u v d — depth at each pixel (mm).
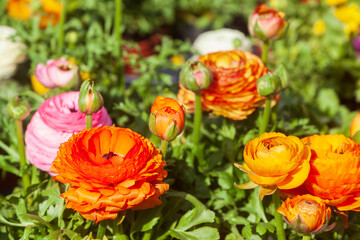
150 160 615
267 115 735
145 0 1967
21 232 698
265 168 600
